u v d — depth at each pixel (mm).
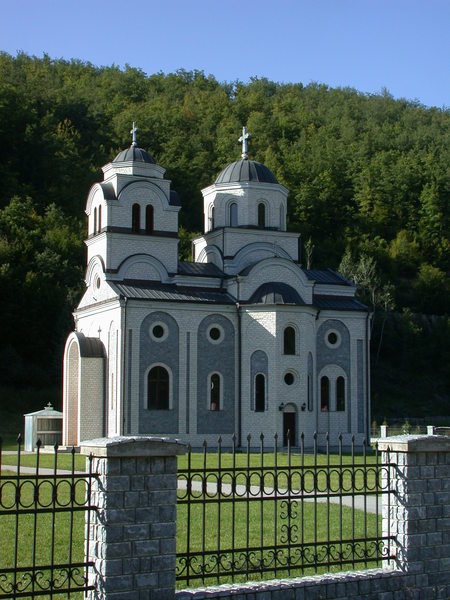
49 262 85000
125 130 124250
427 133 146875
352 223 119750
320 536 17797
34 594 11094
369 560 13797
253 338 47625
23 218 91938
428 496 14234
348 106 162375
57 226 94562
